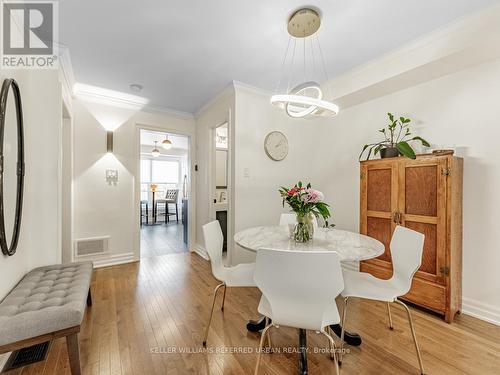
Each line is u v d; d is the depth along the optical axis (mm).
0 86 1379
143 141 6945
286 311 1119
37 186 1998
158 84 2908
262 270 1086
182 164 8406
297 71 2598
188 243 4121
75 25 1844
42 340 1165
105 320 1891
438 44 1936
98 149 3201
